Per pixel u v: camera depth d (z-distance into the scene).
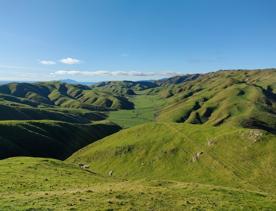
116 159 134.50
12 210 32.34
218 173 100.81
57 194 41.53
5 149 152.25
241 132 118.25
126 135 161.00
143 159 126.62
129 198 40.59
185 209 37.53
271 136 111.69
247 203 43.25
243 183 90.94
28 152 164.75
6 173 61.34
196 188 50.03
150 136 145.50
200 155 114.75
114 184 55.66
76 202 37.16
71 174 70.12
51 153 175.50
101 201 38.00
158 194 43.69
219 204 41.12
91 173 81.38
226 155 109.81
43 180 57.00
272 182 89.81
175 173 110.12
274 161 98.94
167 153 124.38
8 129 172.38
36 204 35.31
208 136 127.88
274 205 43.78
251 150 107.56
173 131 143.38
